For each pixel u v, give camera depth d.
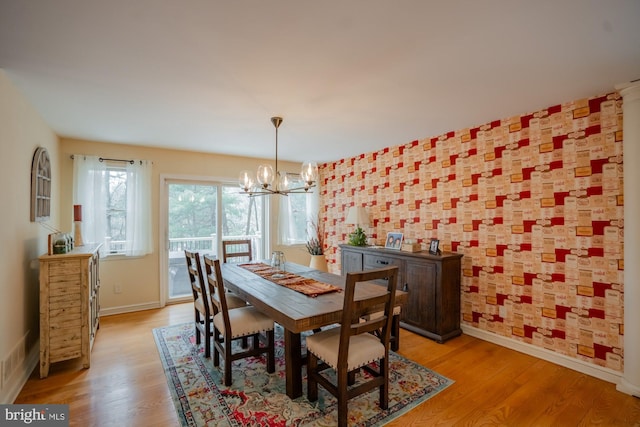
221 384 2.28
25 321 2.42
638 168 2.10
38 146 2.77
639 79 2.12
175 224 4.46
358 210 4.33
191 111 2.76
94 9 1.39
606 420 1.92
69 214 3.66
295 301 2.11
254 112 2.80
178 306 4.27
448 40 1.66
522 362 2.66
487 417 1.94
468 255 3.30
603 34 1.60
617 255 2.32
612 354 2.34
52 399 2.10
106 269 3.90
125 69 1.98
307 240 5.59
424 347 2.96
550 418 1.93
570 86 2.25
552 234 2.67
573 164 2.55
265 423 1.85
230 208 4.91
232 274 2.99
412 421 1.89
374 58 1.85
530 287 2.82
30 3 1.33
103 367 2.53
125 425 1.84
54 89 2.27
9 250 2.11
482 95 2.42
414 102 2.57
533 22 1.50
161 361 2.64
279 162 5.27
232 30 1.57
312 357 2.05
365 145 4.16
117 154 3.96
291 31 1.58
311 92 2.35
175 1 1.34
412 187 3.93
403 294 2.30
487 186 3.14
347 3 1.36
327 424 1.85
